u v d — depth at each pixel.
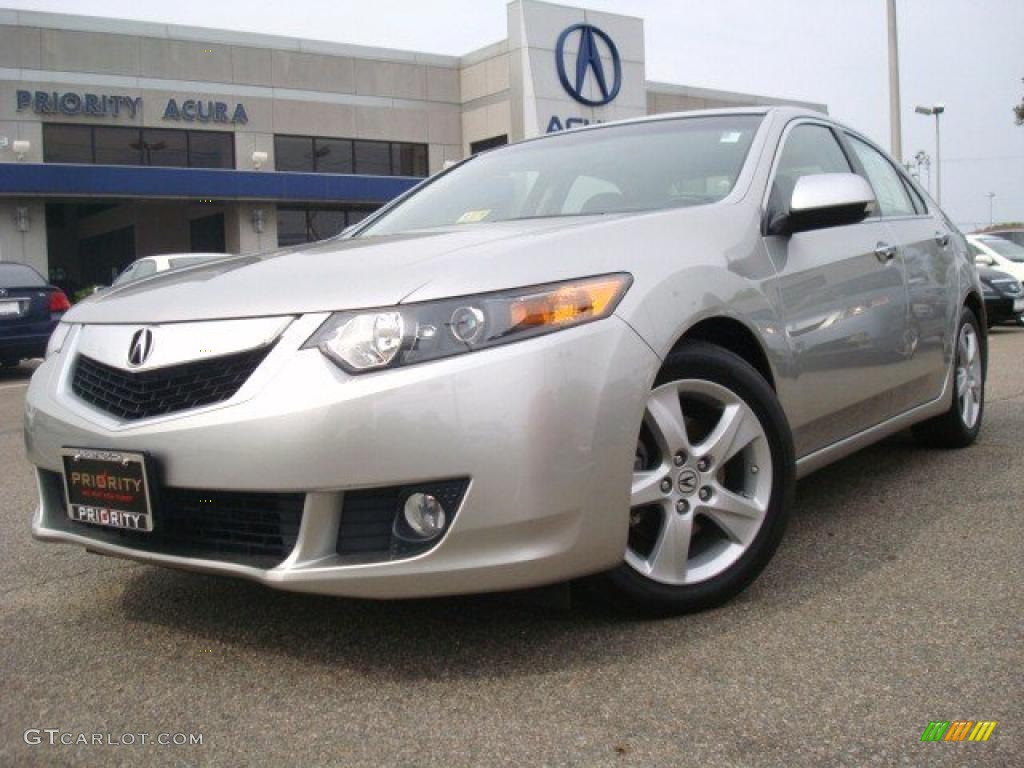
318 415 2.29
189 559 2.47
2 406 8.49
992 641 2.48
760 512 2.80
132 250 29.91
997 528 3.46
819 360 3.23
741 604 2.79
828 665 2.37
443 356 2.30
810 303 3.21
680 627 2.63
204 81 26.61
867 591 2.87
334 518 2.34
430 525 2.32
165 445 2.44
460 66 30.20
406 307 2.33
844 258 3.47
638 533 2.69
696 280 2.72
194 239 28.97
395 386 2.28
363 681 2.38
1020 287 12.71
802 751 1.98
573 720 2.14
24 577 3.29
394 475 2.28
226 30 26.86
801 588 2.91
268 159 27.50
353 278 2.46
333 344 2.34
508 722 2.15
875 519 3.63
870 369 3.59
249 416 2.34
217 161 27.12
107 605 2.98
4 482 4.97
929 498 3.89
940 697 2.19
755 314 2.91
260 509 2.41
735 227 3.02
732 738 2.04
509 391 2.28
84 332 2.84
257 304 2.47
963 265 4.66
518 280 2.38
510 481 2.28
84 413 2.66
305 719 2.20
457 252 2.52
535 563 2.32
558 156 3.73
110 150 25.70
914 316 3.97
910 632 2.55
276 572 2.34
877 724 2.08
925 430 4.68
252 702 2.30
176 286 2.77
